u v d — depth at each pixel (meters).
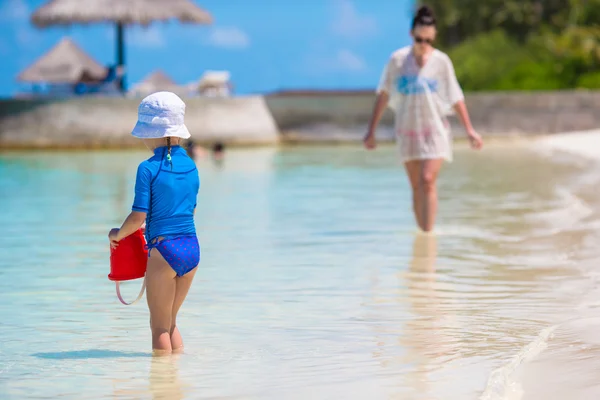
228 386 7.80
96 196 27.14
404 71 17.62
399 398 7.28
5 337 9.75
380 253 15.36
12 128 56.78
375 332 9.75
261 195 26.52
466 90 81.12
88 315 10.84
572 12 94.31
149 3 60.12
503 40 84.69
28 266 14.45
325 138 59.97
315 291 12.14
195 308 11.13
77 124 56.69
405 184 30.09
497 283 12.48
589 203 20.61
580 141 50.12
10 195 27.52
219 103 58.19
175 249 8.73
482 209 21.48
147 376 8.17
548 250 15.12
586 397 7.04
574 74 75.25
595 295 11.48
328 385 7.75
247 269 13.88
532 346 8.69
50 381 8.05
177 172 8.84
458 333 9.59
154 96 8.85
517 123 59.97
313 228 18.72
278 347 9.18
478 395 7.27
